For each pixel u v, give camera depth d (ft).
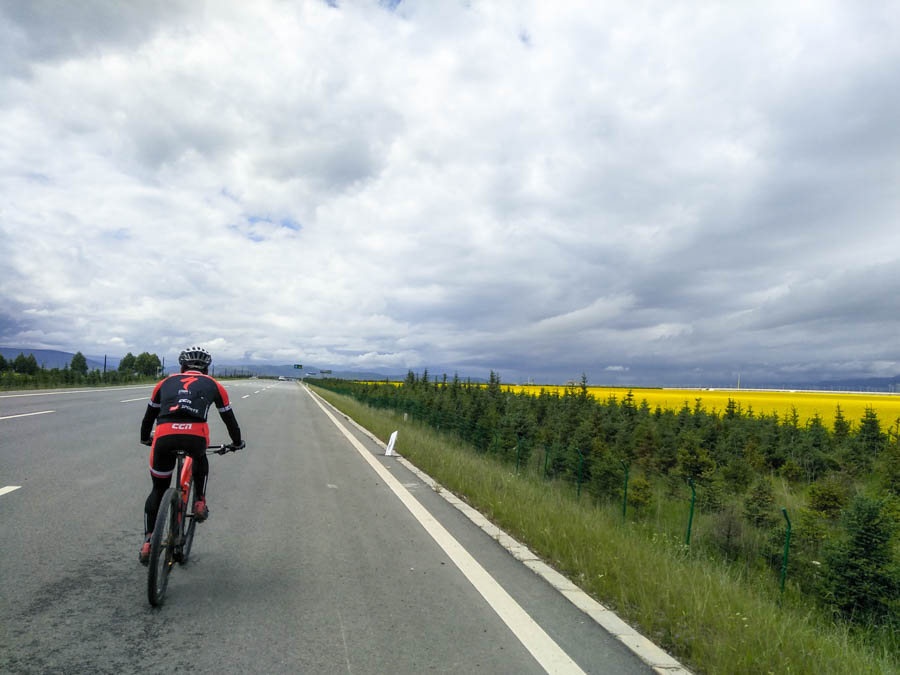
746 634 11.86
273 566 15.28
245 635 10.97
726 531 27.89
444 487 28.37
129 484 24.67
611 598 13.83
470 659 10.23
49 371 125.49
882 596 19.04
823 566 20.97
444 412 73.15
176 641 10.60
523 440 51.49
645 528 27.48
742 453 58.29
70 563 14.74
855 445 57.47
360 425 65.57
